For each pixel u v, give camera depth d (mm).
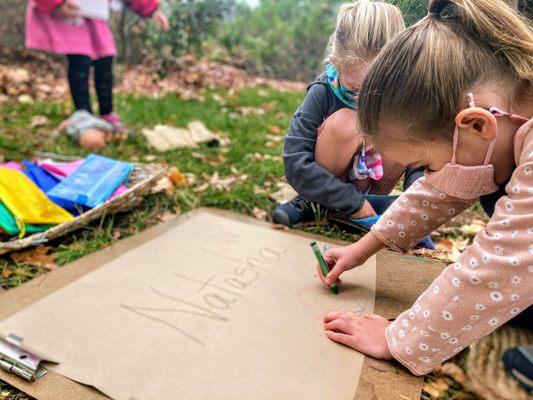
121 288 998
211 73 3689
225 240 1214
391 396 720
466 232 1225
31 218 1193
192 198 1482
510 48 608
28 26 1931
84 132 1953
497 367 698
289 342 833
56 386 749
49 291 986
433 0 653
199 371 769
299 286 1005
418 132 628
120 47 3752
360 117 672
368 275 1021
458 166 662
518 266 606
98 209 1246
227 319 897
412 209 900
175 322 890
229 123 2285
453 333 685
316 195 1203
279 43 3738
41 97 2934
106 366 781
